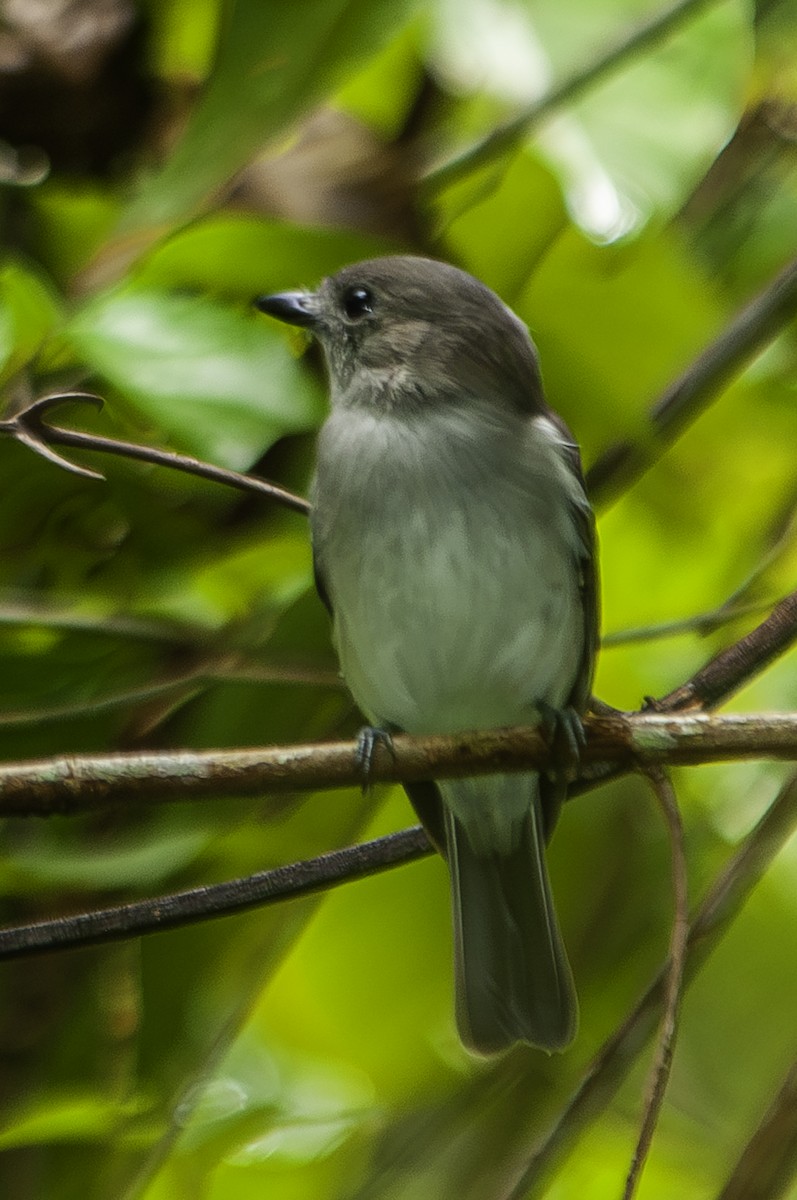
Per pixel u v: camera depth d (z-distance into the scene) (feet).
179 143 25.49
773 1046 32.50
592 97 29.12
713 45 29.53
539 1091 30.71
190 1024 28.55
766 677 32.60
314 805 28.55
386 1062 30.55
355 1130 29.27
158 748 28.19
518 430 26.50
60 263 28.66
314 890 20.06
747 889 25.00
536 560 26.04
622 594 32.53
